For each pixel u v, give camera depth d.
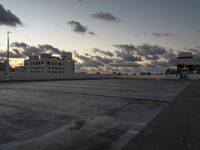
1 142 4.16
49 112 7.13
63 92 14.19
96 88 17.95
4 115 6.63
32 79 37.44
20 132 4.82
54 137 4.46
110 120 5.96
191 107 7.95
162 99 10.35
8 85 22.20
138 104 8.86
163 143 3.98
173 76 46.72
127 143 4.04
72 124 5.54
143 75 53.72
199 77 42.97
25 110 7.50
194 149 3.66
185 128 4.99
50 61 77.06
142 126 5.27
